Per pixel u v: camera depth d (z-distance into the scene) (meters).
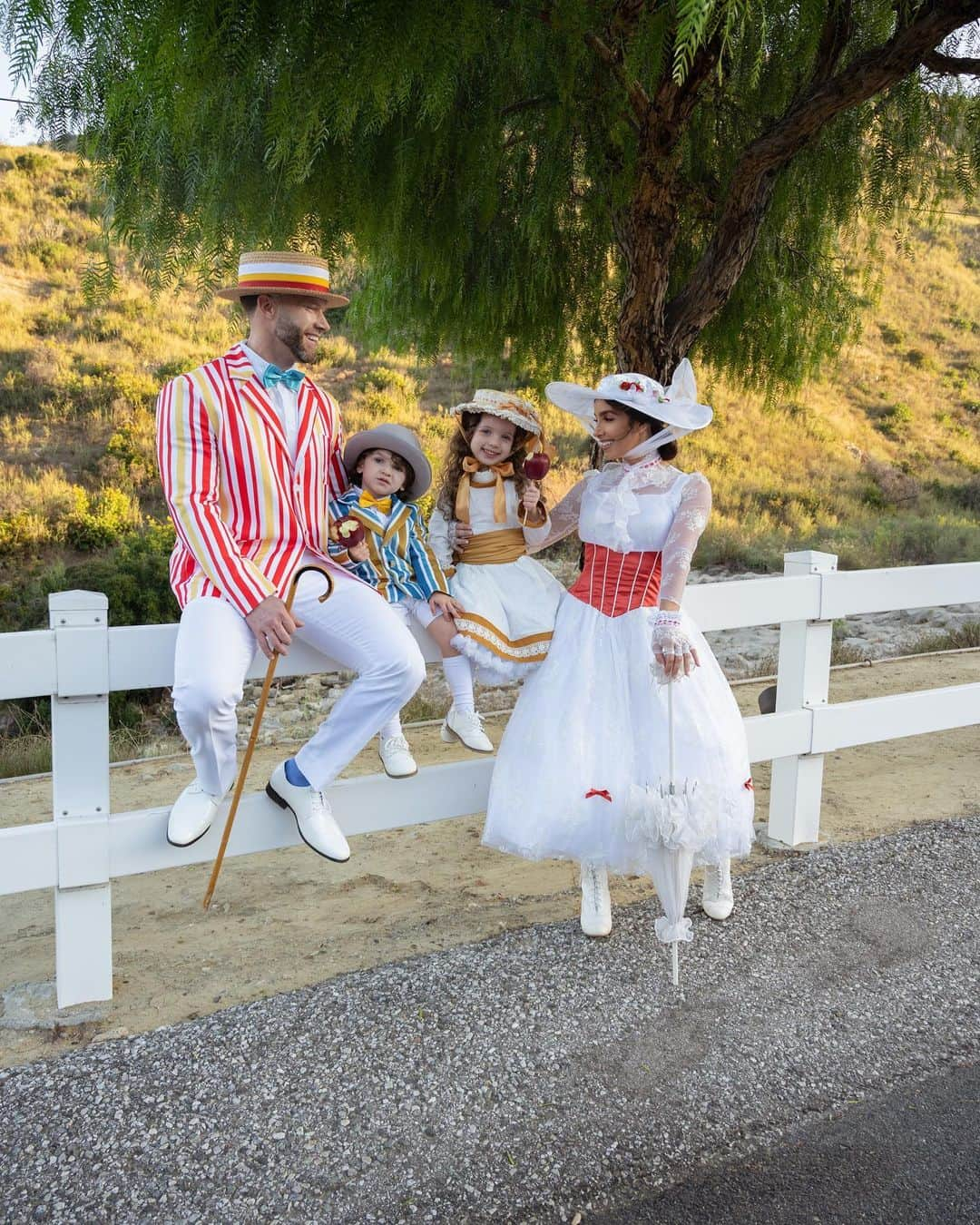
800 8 4.48
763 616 4.07
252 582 2.76
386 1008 2.99
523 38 4.34
